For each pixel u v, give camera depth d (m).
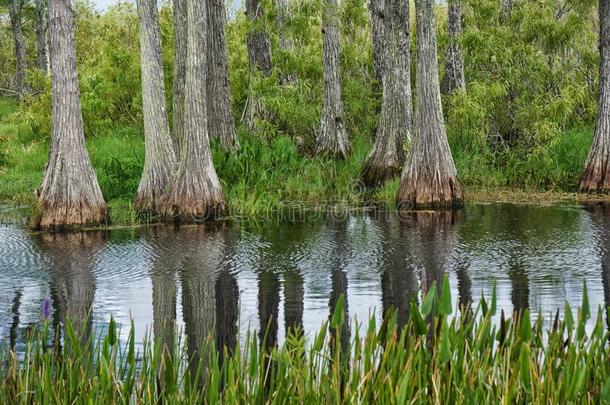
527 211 16.42
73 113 15.26
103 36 34.91
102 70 26.66
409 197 17.30
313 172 20.20
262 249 12.99
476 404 5.28
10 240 14.04
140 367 7.30
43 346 5.85
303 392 5.45
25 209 17.52
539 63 21.55
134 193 17.73
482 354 5.67
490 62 22.00
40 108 24.33
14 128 28.03
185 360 7.51
